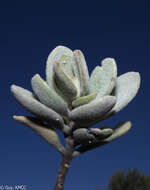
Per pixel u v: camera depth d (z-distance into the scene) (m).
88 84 0.54
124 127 0.54
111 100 0.50
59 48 0.56
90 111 0.50
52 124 0.52
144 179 0.88
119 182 0.88
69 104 0.54
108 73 0.55
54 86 0.54
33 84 0.52
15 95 0.51
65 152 0.52
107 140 0.53
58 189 0.52
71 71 0.55
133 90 0.54
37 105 0.50
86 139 0.52
